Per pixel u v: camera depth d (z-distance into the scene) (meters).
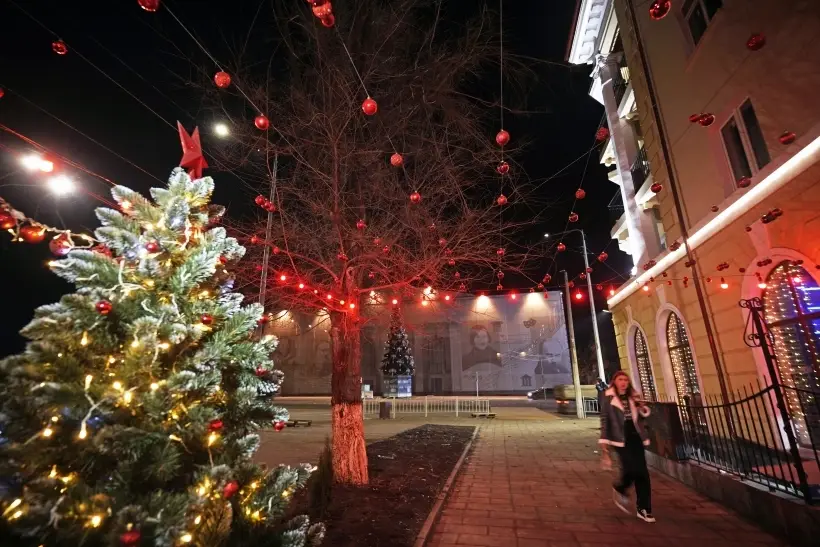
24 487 2.14
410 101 6.69
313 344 41.97
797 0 6.54
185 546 2.23
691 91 9.46
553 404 29.83
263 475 2.79
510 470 8.40
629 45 12.48
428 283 7.36
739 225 7.81
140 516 2.03
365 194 6.98
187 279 2.60
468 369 40.16
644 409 5.43
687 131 9.74
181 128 3.17
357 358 6.64
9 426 2.25
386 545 4.33
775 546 4.50
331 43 6.29
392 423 18.25
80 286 2.48
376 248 6.63
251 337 3.21
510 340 40.19
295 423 17.03
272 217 6.52
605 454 5.50
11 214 2.49
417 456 9.02
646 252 14.12
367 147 6.74
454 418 20.73
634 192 14.97
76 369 2.30
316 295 6.54
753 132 7.75
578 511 5.79
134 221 2.72
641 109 12.08
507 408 28.25
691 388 10.80
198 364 2.57
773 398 7.32
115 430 2.17
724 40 8.21
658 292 11.91
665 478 7.32
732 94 8.09
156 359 2.47
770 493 4.90
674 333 11.52
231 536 2.54
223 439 2.67
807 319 6.68
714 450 6.88
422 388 40.50
